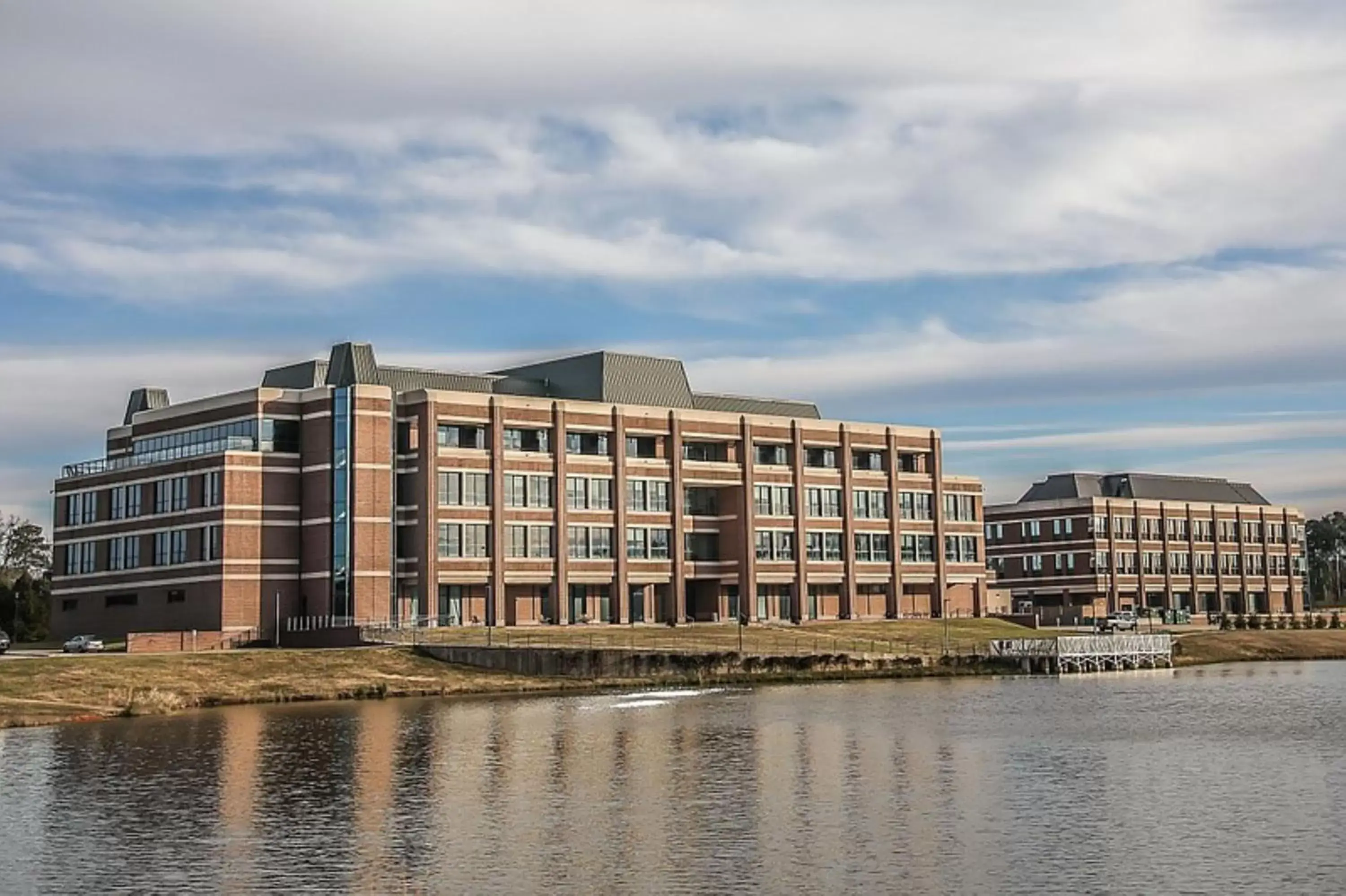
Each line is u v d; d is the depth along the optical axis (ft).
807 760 209.05
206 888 133.49
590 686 355.15
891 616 559.38
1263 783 185.78
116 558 465.47
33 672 318.65
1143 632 540.52
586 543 477.36
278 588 432.66
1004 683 376.68
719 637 441.27
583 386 510.58
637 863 140.56
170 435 473.67
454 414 448.24
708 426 512.63
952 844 147.95
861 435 555.69
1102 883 131.13
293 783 191.83
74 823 164.96
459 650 367.45
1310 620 627.87
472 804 174.19
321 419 437.17
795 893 128.77
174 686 318.65
